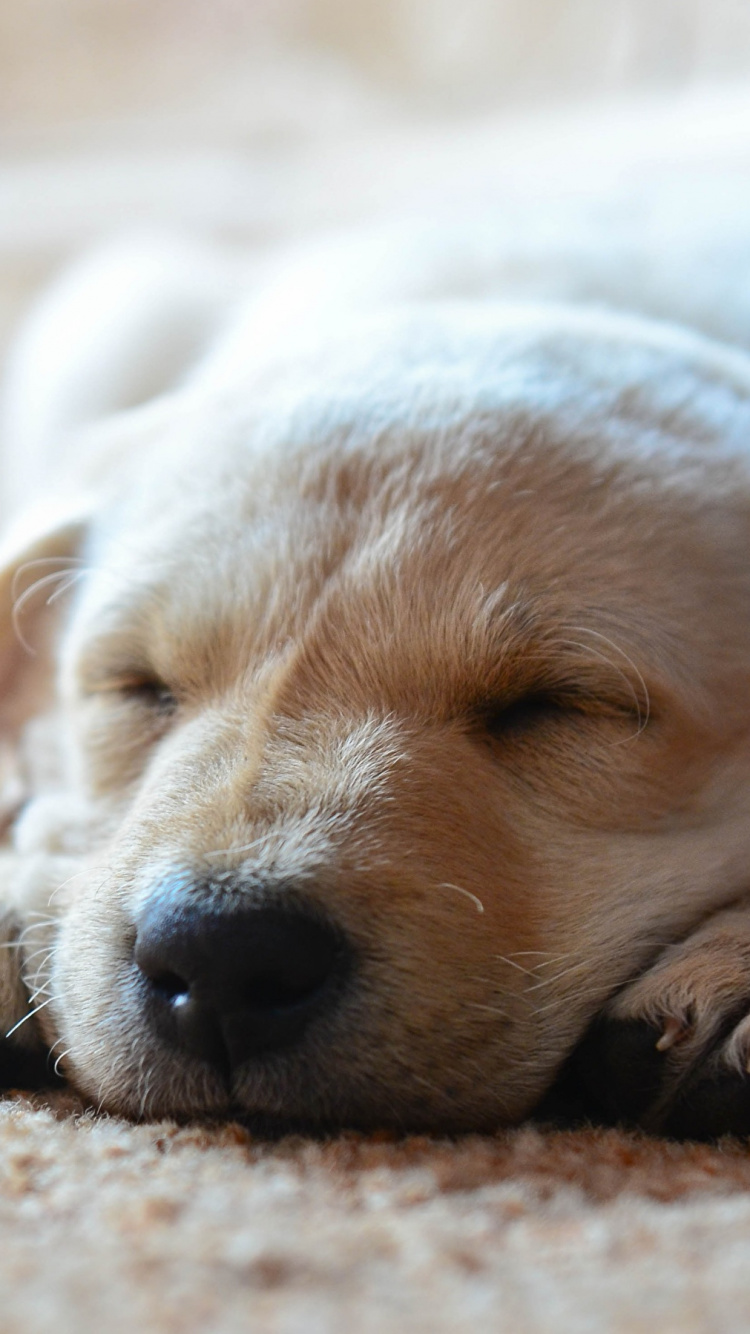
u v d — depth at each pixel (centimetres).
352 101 96
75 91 97
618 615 33
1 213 86
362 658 33
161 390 60
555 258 47
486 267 47
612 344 38
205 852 30
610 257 47
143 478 38
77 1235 26
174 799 32
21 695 40
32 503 43
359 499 34
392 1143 30
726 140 67
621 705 33
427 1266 26
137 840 32
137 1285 25
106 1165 28
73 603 39
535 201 58
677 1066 30
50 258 82
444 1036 30
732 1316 25
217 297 65
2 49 96
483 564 33
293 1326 24
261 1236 26
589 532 34
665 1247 26
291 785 31
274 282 56
